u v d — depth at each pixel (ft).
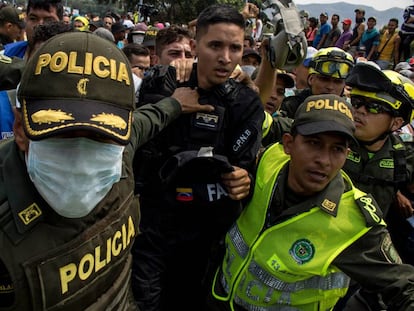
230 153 6.12
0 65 7.45
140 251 6.44
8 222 3.45
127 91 3.61
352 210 5.14
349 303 6.50
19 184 3.54
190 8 83.76
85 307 3.94
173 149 6.03
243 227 5.84
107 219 3.99
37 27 7.05
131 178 4.51
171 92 6.17
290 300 5.40
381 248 5.00
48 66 3.39
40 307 3.57
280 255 5.29
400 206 7.93
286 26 6.16
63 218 3.64
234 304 5.84
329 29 39.47
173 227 6.38
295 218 5.25
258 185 5.80
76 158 3.37
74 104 3.34
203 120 5.99
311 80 9.33
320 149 5.04
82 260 3.77
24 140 3.54
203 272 6.99
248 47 15.03
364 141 7.23
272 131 7.76
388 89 6.86
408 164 7.55
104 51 3.56
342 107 5.12
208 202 5.95
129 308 4.79
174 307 7.11
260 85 7.12
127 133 3.52
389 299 4.94
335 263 5.12
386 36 34.47
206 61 5.81
